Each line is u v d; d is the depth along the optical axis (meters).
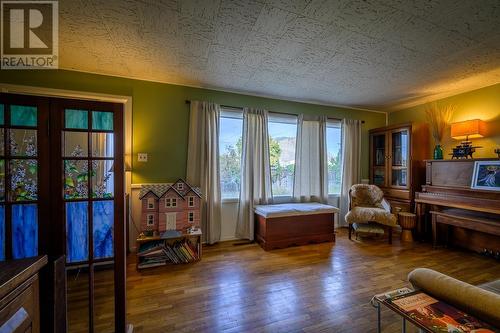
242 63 2.48
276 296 1.90
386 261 2.62
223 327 1.52
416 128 3.59
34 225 1.23
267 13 1.65
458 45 2.05
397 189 3.76
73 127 1.32
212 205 3.17
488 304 0.88
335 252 2.90
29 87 2.53
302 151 3.84
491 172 2.63
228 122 3.43
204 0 1.51
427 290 1.11
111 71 2.71
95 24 1.78
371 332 1.48
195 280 2.16
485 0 1.47
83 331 1.48
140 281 2.14
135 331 1.48
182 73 2.77
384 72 2.67
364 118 4.38
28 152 1.23
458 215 2.82
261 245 3.12
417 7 1.56
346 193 4.11
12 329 0.72
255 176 3.46
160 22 1.76
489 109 2.98
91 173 1.38
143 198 2.59
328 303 1.80
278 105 3.72
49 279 1.11
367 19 1.71
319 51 2.21
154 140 3.02
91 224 1.37
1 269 0.80
